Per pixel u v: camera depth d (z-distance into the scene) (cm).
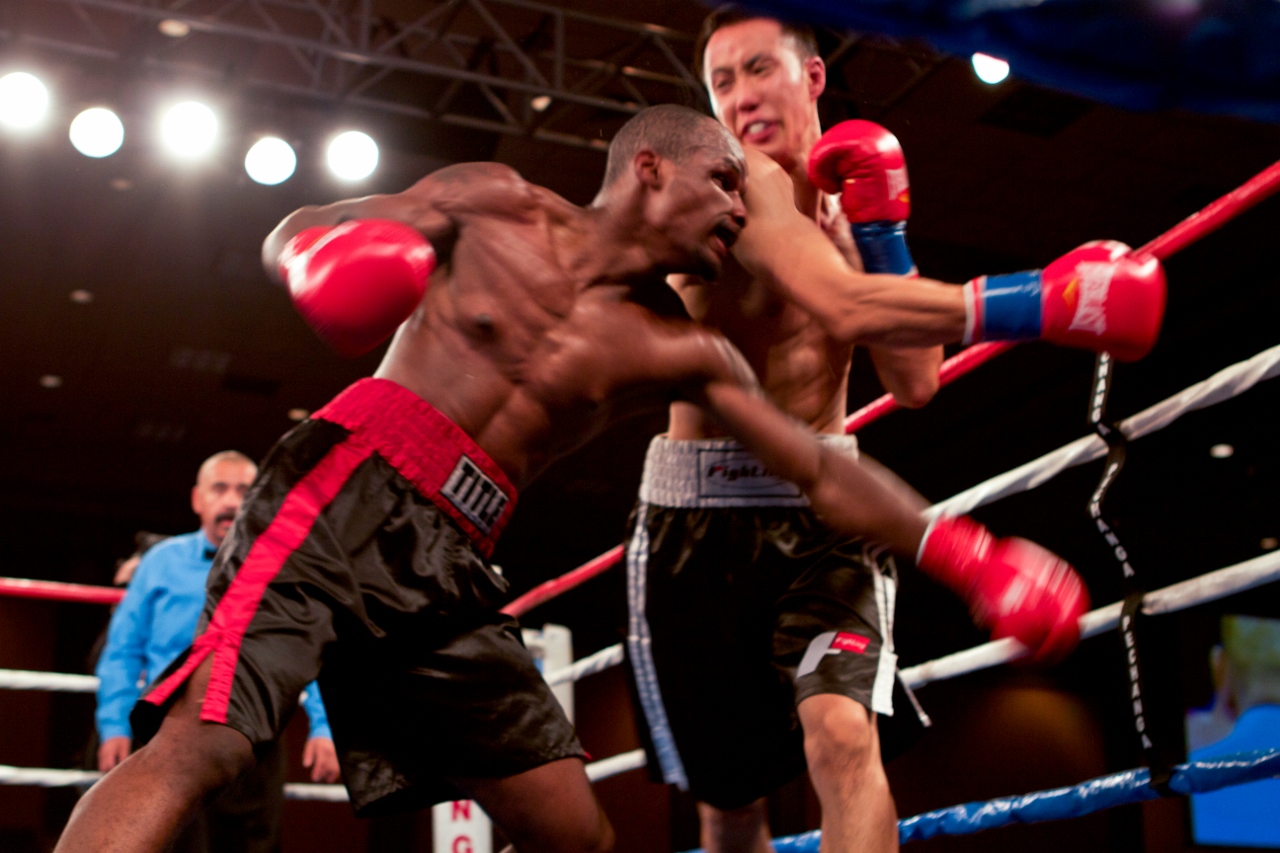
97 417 1061
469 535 166
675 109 170
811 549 203
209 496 329
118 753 313
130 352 959
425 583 159
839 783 179
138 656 324
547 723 173
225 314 911
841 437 204
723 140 168
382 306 144
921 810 1162
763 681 207
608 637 1293
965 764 1194
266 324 927
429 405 164
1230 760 183
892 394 217
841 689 185
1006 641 218
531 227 169
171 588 324
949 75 661
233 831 294
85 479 1144
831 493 158
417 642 164
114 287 872
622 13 615
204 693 140
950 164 762
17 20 622
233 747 138
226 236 818
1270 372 183
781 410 166
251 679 142
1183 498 1204
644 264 169
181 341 945
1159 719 1201
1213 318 919
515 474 169
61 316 906
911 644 1239
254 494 157
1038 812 218
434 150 754
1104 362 208
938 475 1192
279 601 149
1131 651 196
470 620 169
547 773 171
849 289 157
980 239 848
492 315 166
